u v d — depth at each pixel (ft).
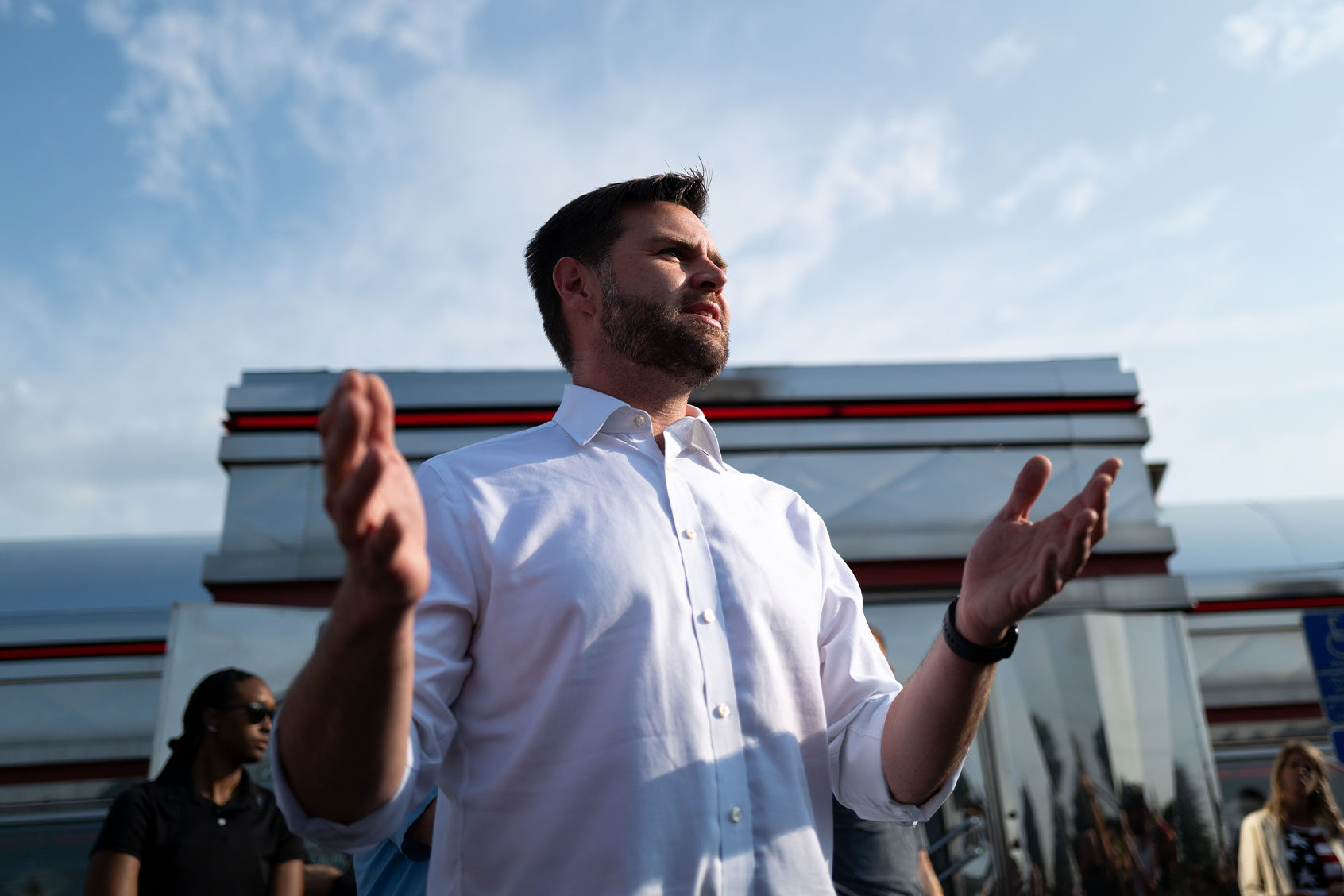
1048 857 14.35
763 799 3.61
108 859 7.66
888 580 16.92
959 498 17.31
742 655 3.82
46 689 17.40
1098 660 15.33
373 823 3.08
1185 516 22.56
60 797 16.75
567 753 3.47
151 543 20.61
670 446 4.32
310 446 16.49
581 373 4.90
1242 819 18.57
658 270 4.66
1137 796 14.75
